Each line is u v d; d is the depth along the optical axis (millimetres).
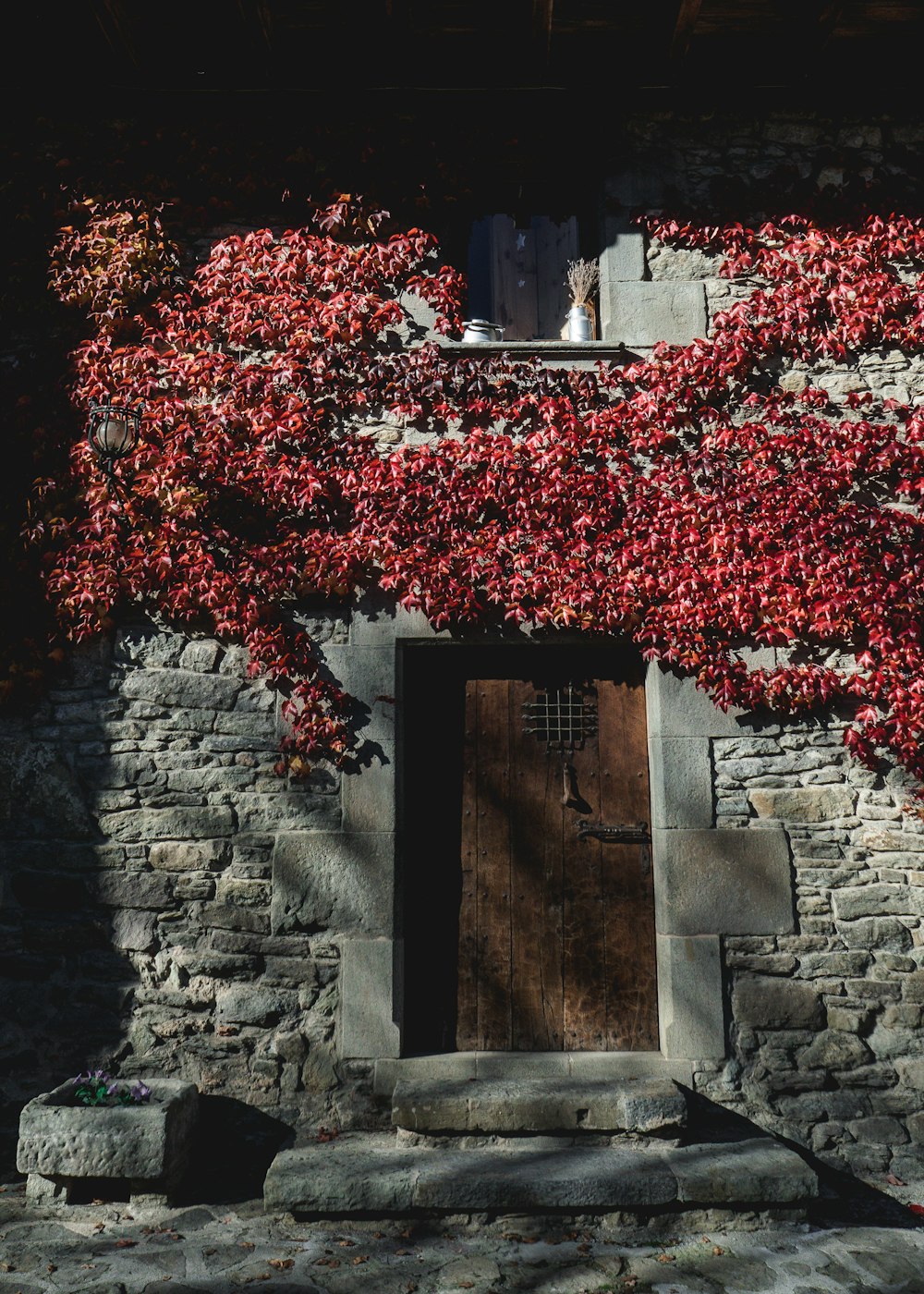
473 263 5223
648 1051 3953
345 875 3914
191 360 4273
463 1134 3475
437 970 4035
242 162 4469
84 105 4492
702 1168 3256
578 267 4496
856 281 4348
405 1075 3750
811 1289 2814
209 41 4324
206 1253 2996
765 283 4395
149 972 3865
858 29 4270
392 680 4059
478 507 4121
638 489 4148
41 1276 2854
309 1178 3199
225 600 4070
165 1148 3283
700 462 4156
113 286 4309
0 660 4086
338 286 4375
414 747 4191
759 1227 3199
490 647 4242
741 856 3926
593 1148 3441
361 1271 2902
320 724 4000
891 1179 3600
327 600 4129
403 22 4230
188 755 4031
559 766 4195
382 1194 3170
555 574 4051
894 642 4000
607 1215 3205
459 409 4242
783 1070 3768
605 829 4109
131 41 4223
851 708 4039
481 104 4523
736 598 4027
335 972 3861
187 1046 3803
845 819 3955
